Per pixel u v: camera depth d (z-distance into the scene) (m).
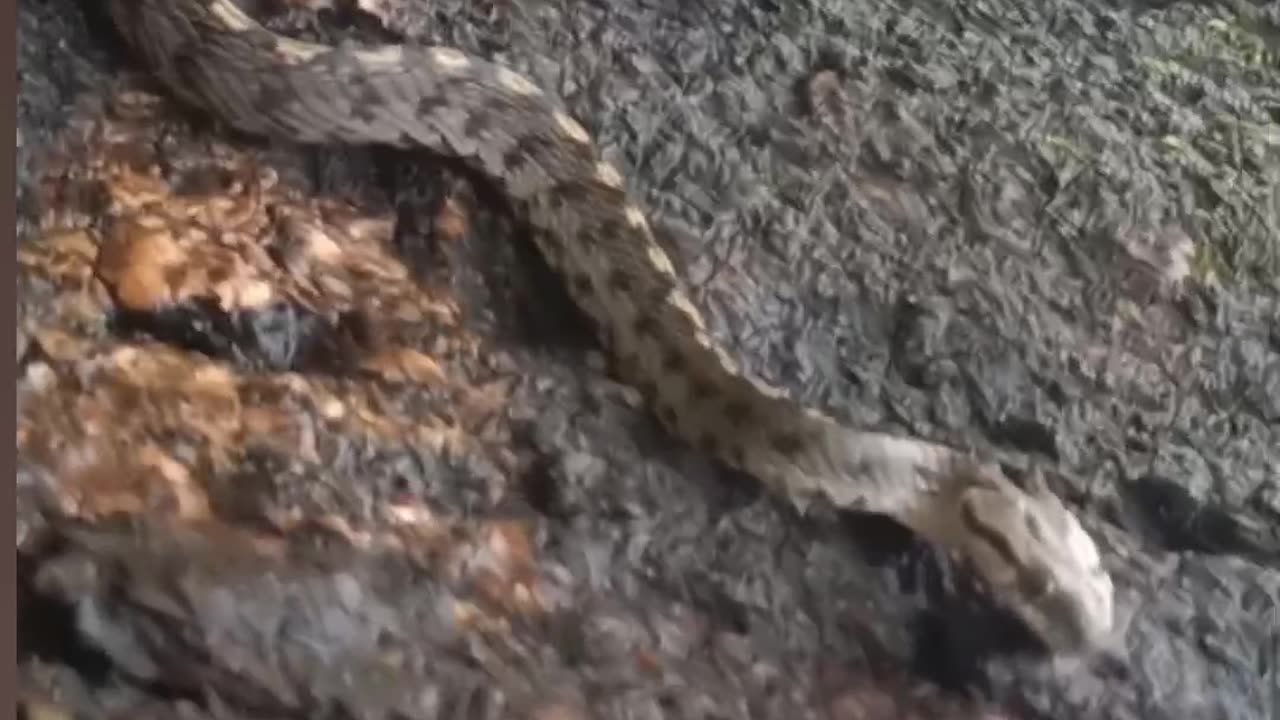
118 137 0.37
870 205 0.42
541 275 0.38
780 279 0.40
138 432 0.33
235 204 0.37
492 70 0.39
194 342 0.35
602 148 0.40
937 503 0.36
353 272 0.37
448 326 0.37
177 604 0.31
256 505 0.33
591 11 0.43
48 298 0.34
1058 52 0.47
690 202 0.40
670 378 0.37
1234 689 0.37
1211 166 0.45
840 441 0.36
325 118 0.37
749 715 0.33
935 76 0.45
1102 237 0.43
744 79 0.43
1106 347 0.41
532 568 0.34
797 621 0.35
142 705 0.30
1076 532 0.36
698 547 0.35
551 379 0.37
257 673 0.31
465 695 0.32
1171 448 0.40
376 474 0.34
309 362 0.35
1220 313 0.43
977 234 0.42
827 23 0.45
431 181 0.38
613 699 0.33
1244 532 0.39
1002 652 0.35
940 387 0.39
